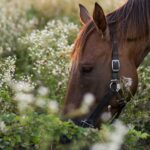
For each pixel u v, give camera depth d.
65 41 10.40
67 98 7.80
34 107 7.18
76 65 7.81
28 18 14.04
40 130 6.74
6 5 13.86
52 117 6.73
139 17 7.98
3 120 6.89
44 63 9.93
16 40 11.84
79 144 6.89
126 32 7.94
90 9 13.01
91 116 7.80
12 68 9.56
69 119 7.39
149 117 9.05
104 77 7.81
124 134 6.77
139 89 9.57
